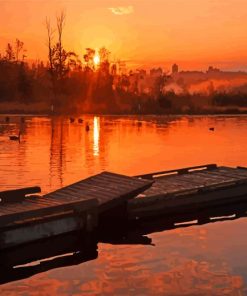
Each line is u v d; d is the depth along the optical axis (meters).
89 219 14.42
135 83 122.81
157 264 11.55
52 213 13.65
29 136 41.97
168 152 32.47
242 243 13.31
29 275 11.07
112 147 34.81
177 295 9.70
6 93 102.25
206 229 15.14
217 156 30.80
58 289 10.15
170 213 17.41
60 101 96.25
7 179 21.69
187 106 98.94
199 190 18.06
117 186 16.53
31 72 127.62
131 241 13.77
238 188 19.17
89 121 64.88
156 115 84.31
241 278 10.55
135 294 9.77
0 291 10.10
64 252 12.85
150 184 16.44
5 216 12.79
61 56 103.12
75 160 27.91
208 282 10.34
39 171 23.92
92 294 9.81
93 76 113.62
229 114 90.00
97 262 11.87
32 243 13.34
